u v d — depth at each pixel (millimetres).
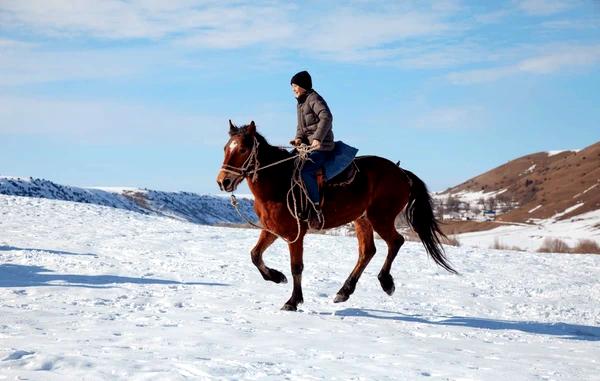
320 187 9516
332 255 18719
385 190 10430
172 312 8852
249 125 9133
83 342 6223
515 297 13117
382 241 23875
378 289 13023
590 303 12906
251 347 6496
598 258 21312
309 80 9727
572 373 6070
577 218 131375
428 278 15094
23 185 96000
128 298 10031
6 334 6574
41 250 16875
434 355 6676
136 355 5613
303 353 6320
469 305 11805
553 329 9680
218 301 10047
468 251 21828
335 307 10312
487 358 6734
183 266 14883
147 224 25750
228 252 18359
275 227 9359
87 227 23672
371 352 6652
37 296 9781
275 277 9680
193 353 5910
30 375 4641
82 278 12172
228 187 9016
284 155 9469
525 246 67438
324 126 9391
